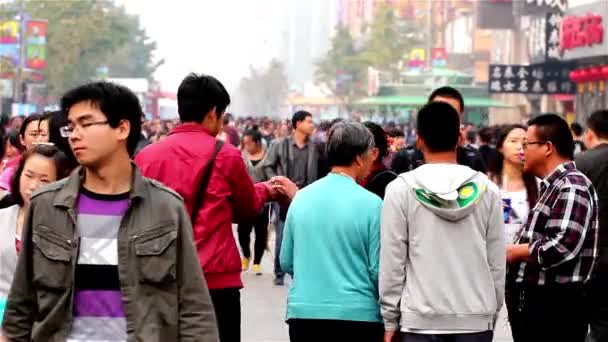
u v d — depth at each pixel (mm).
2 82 116750
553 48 81000
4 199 10695
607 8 71688
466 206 10633
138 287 8023
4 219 10539
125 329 8039
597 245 13086
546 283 11961
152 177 11453
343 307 11117
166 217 8086
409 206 10750
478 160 16031
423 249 10695
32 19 134625
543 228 12008
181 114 11758
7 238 10469
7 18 131750
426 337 10695
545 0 83250
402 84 125375
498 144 14094
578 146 32750
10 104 115312
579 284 12008
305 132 25469
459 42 172125
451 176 10750
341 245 11203
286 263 11570
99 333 8023
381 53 154500
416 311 10664
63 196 8062
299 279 11305
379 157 13258
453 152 11000
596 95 75938
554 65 82375
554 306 12008
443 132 10891
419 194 10711
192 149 11547
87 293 8031
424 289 10664
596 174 14352
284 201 12758
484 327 10789
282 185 12680
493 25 117125
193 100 11688
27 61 122500
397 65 155125
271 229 35250
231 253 11688
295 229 11375
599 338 13945
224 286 11617
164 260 8047
